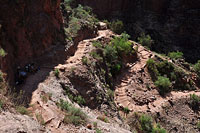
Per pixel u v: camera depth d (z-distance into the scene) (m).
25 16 16.98
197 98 26.08
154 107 23.20
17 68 14.86
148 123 19.41
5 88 10.03
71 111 10.55
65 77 16.77
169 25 48.66
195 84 31.30
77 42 25.11
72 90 16.16
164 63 30.36
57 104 11.02
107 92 20.58
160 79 27.66
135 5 51.31
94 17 40.00
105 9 48.56
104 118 14.64
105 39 30.16
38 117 8.76
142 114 20.47
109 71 25.23
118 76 26.48
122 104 21.89
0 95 8.78
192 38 46.72
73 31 25.19
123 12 51.03
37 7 18.73
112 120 16.45
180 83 29.47
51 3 20.47
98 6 47.25
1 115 7.15
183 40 47.22
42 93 12.32
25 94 12.16
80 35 26.34
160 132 18.75
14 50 15.55
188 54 45.31
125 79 26.19
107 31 35.66
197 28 46.41
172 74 29.53
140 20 50.22
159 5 49.78
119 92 23.86
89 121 10.82
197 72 33.69
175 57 37.12
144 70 28.47
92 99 16.89
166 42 47.09
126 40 33.31
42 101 10.76
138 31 48.03
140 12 50.69
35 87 13.32
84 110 14.73
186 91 28.83
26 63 16.45
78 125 9.45
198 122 23.44
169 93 26.75
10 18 15.34
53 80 15.47
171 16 49.12
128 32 47.38
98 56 23.42
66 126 8.98
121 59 28.44
